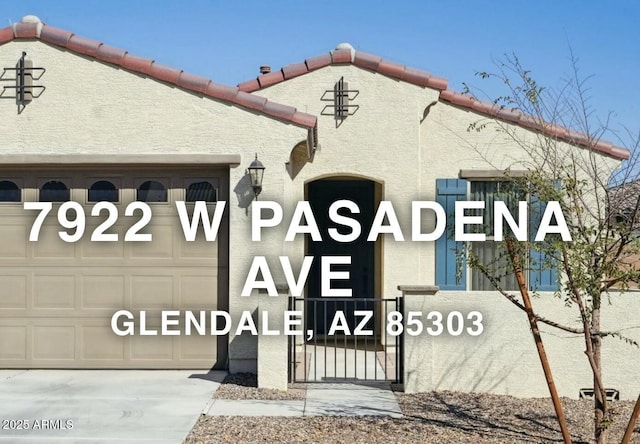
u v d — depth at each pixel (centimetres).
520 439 851
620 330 1034
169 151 1124
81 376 1101
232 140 1123
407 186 1311
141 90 1129
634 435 878
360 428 873
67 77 1133
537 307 1036
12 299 1144
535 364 1032
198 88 1122
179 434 838
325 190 1505
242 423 882
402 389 1045
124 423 874
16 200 1148
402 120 1312
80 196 1145
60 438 820
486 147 1330
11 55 1134
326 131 1316
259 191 1112
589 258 777
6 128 1130
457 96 1330
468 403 987
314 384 1064
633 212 800
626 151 1241
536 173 839
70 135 1128
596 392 793
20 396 989
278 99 1323
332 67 1320
